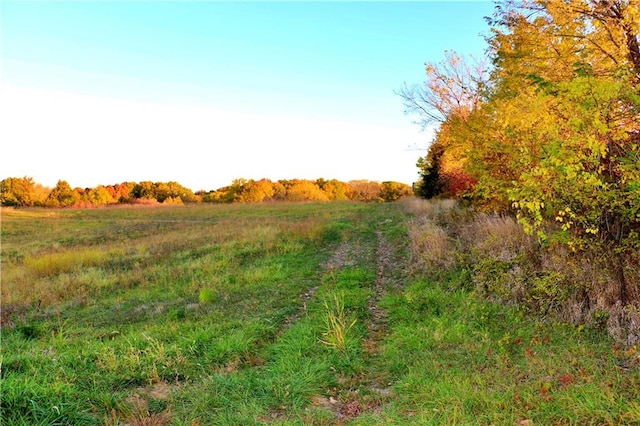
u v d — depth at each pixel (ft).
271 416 12.89
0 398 12.07
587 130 15.52
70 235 69.82
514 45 26.89
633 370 13.16
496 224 29.76
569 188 16.03
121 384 14.88
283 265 35.40
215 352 17.43
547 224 23.30
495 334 17.47
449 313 20.44
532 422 11.10
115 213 106.93
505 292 20.22
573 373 13.43
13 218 94.73
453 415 11.78
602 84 14.75
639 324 15.03
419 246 33.45
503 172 27.35
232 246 44.52
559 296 18.24
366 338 19.04
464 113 57.16
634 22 19.62
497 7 25.63
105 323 23.85
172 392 14.42
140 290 30.96
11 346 19.83
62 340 19.97
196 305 25.57
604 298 17.03
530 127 20.99
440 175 74.38
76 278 34.81
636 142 16.55
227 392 14.28
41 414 11.99
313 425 12.29
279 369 15.80
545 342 16.11
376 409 13.20
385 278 29.86
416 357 16.37
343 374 15.62
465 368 14.90
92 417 12.46
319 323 20.25
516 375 13.91
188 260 40.27
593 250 17.67
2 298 29.84
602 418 10.87
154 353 17.21
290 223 59.26
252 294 27.20
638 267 16.88
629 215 15.97
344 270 32.24
